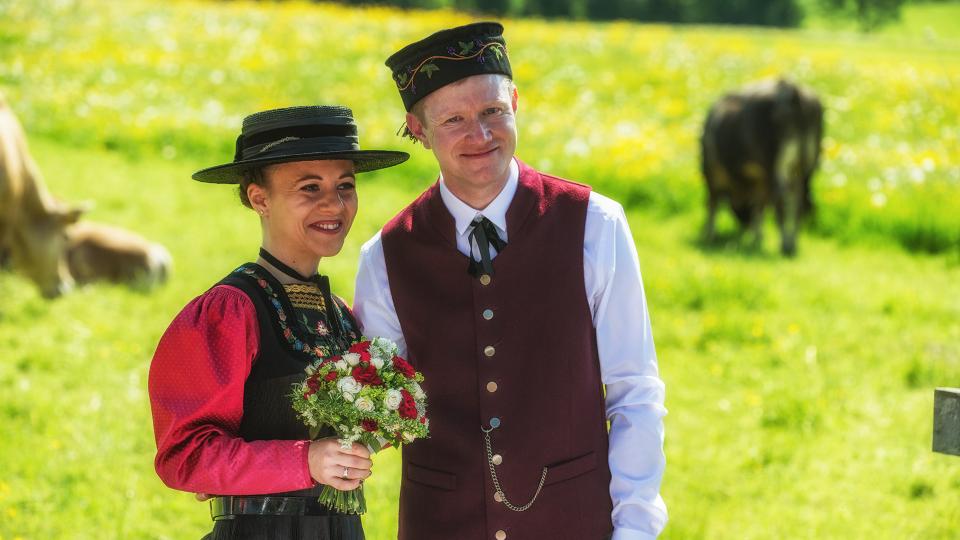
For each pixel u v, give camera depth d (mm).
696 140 21578
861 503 6664
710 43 39156
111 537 5887
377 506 6230
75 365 8789
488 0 101312
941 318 11258
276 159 3078
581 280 3469
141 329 9961
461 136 3291
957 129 25000
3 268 11523
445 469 3523
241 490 2957
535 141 19938
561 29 40125
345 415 2891
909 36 118750
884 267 14133
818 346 9906
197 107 22578
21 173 10742
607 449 3568
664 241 14961
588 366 3506
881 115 25766
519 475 3447
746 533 6188
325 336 3260
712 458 7348
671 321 10656
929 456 7379
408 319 3562
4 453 6883
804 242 15602
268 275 3184
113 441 7207
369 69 27500
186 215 15008
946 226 15516
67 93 21453
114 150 18906
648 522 3447
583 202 3523
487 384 3461
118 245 11836
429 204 3566
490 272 3438
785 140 14281
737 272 12531
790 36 54781
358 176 17703
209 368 2979
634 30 44156
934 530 6199
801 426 7961
